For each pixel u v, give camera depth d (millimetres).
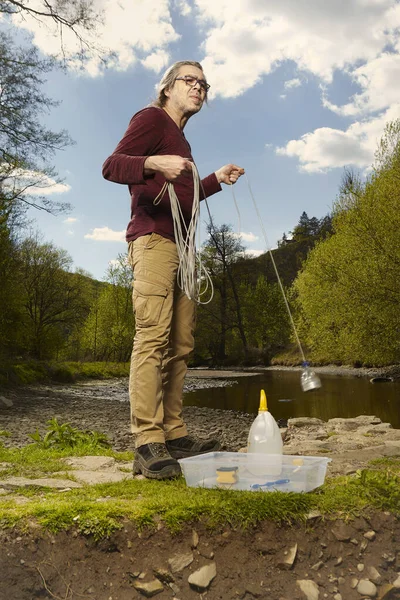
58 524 1799
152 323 2588
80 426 8477
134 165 2520
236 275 45156
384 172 17359
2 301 15305
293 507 1882
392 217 15820
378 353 17109
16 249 16641
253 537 1830
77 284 33781
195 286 2773
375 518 1910
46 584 1699
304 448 3904
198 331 43125
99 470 3066
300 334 25594
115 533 1805
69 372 21891
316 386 2285
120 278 34438
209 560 1793
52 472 2951
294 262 71562
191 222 2656
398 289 15664
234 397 14609
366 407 10695
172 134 2729
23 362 19984
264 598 1705
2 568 1690
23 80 14219
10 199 14836
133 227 2711
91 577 1743
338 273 17516
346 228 18031
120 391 18219
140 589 1714
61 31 13750
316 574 1781
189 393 16719
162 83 2891
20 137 14812
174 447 2859
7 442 6352
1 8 13211
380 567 1813
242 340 42906
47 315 32031
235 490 2057
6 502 2016
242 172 2988
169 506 1889
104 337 35219
